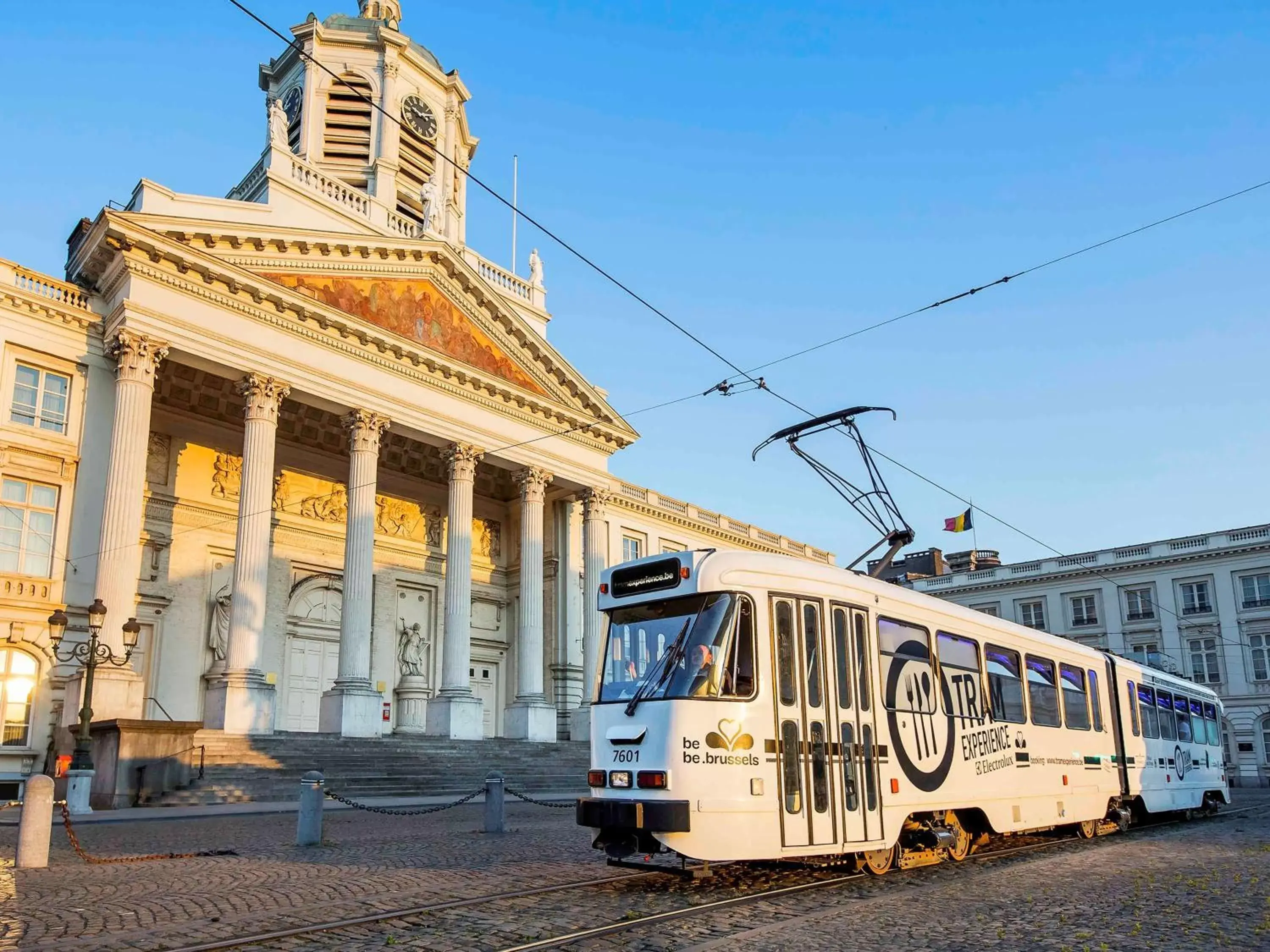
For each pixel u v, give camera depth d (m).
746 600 10.97
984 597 66.38
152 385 27.92
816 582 11.85
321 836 15.17
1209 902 10.07
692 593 10.97
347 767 26.73
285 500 36.44
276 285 30.45
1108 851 15.10
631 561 11.70
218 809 21.17
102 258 28.47
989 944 7.94
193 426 33.69
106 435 28.23
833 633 11.85
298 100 42.94
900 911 9.42
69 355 27.91
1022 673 15.98
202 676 32.28
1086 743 17.55
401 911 9.29
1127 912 9.44
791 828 10.62
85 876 11.81
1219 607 57.84
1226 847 15.88
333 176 35.72
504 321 37.97
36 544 26.95
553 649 42.62
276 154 33.81
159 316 28.02
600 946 8.00
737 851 10.12
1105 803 17.83
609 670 11.33
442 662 39.22
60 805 21.94
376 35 43.47
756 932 8.38
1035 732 15.84
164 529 32.28
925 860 13.03
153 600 31.41
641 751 10.44
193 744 23.61
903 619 13.18
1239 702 56.28
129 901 9.98
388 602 39.53
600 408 41.41
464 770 29.27
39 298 27.30
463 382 36.16
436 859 13.50
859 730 11.81
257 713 27.50
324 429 37.56
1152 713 21.06
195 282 28.98
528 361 38.88
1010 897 10.38
